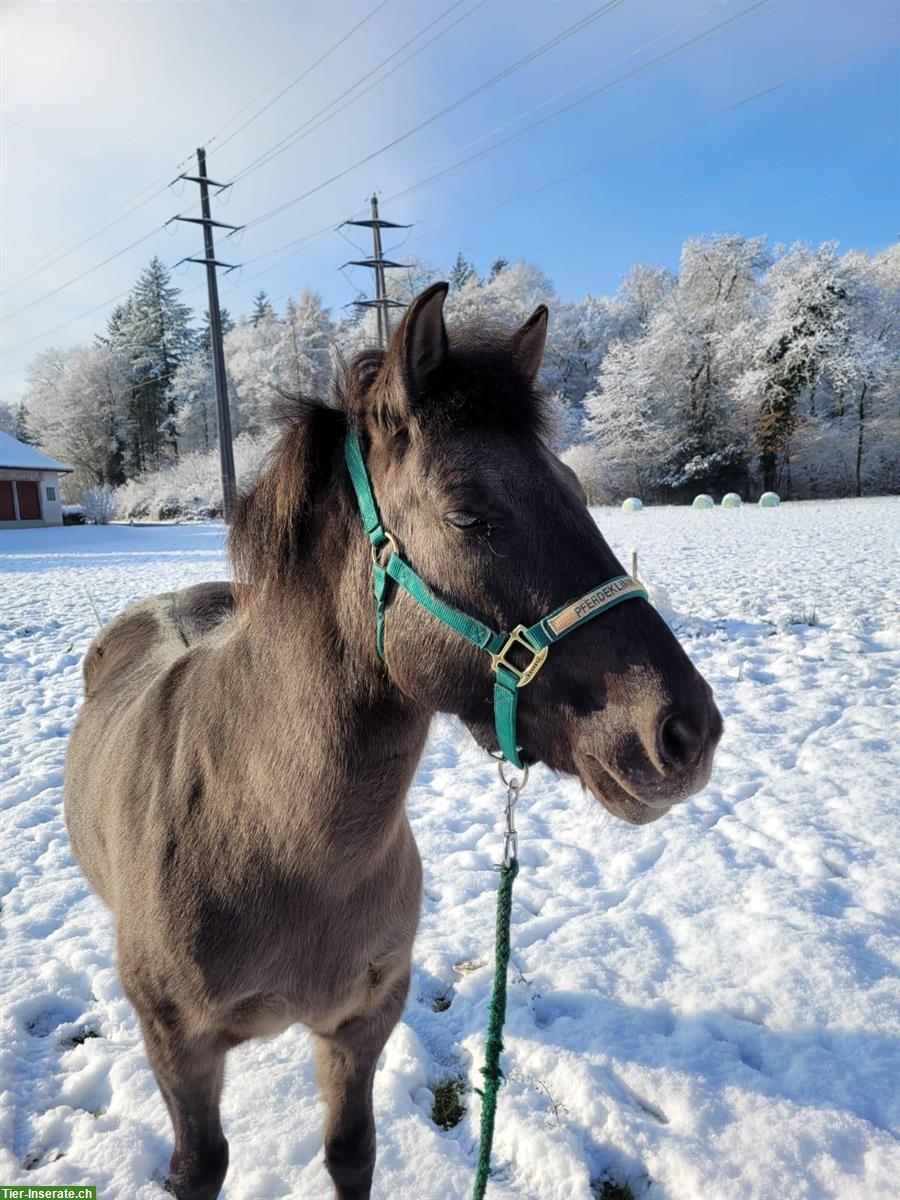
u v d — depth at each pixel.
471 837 4.14
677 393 41.69
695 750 1.24
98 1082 2.59
